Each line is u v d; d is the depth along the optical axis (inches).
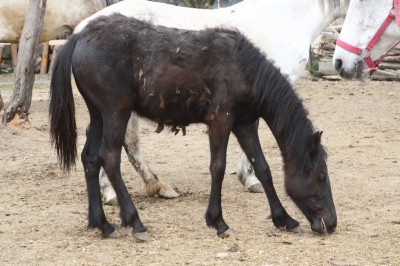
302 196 285.1
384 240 285.0
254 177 376.2
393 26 323.3
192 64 285.7
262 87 285.7
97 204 296.4
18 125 529.7
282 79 288.5
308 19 363.6
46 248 276.8
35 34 531.8
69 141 292.8
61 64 289.0
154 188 362.0
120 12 292.2
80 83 291.6
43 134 528.4
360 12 323.3
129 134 357.7
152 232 299.1
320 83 792.3
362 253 267.6
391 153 470.3
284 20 357.1
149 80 287.1
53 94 290.5
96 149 298.5
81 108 645.9
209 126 291.9
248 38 297.9
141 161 362.9
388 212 330.6
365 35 324.5
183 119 296.8
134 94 289.7
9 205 346.9
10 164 436.8
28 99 536.4
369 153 470.3
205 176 414.0
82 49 285.7
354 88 754.2
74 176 410.6
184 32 289.6
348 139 516.7
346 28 329.1
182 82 286.0
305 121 285.7
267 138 524.4
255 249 272.5
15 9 622.2
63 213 332.2
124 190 287.7
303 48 361.7
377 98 693.3
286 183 287.4
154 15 296.2
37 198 361.7
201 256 263.7
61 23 604.7
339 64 330.3
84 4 603.2
